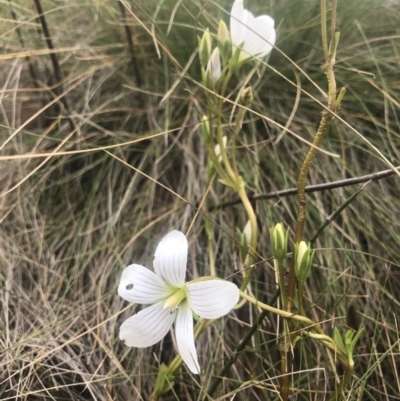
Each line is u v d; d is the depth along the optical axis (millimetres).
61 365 231
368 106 301
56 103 300
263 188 277
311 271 256
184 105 313
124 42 319
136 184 292
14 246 261
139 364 234
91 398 229
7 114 299
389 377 235
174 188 299
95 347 237
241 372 237
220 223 274
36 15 297
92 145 295
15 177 282
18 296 237
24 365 224
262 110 308
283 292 175
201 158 294
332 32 161
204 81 210
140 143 307
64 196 284
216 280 162
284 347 179
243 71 318
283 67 315
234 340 245
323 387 230
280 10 317
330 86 166
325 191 277
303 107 310
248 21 206
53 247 268
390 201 266
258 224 272
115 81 319
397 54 299
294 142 294
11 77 305
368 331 242
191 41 317
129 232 277
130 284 170
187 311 171
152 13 314
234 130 226
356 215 269
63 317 242
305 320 172
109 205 280
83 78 302
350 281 243
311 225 265
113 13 314
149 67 320
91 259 269
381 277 254
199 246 268
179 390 234
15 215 274
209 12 318
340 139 289
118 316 248
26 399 213
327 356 228
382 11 313
